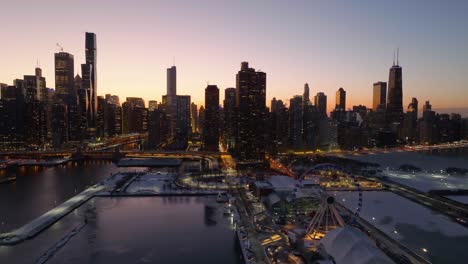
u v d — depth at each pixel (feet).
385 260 440.86
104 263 542.16
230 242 627.87
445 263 541.75
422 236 655.76
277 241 608.19
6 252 576.61
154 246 608.60
